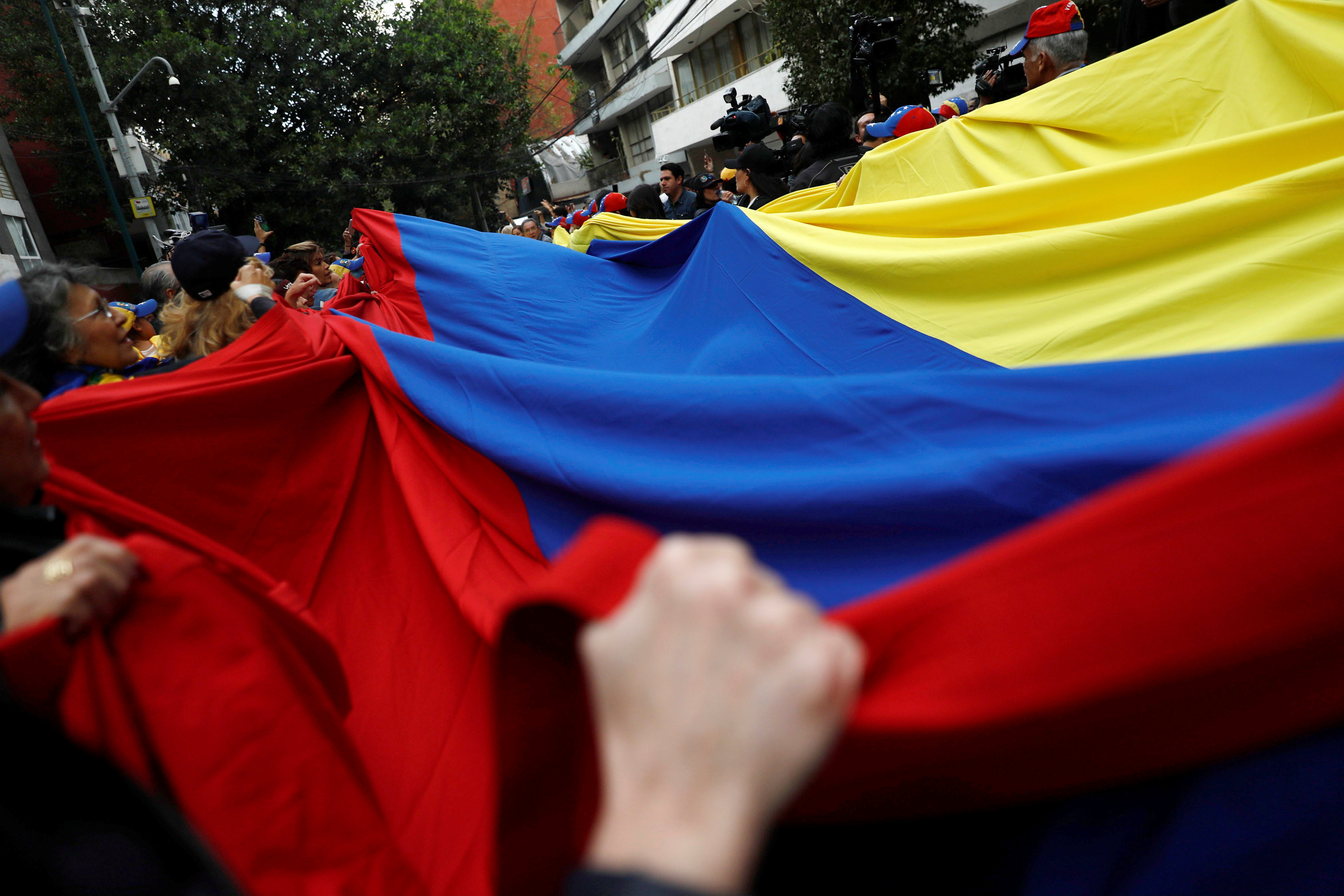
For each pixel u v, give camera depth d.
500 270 3.12
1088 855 0.95
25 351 1.97
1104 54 13.14
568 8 40.47
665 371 2.71
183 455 2.11
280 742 1.08
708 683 0.45
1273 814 0.86
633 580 0.61
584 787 0.65
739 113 6.78
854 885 1.02
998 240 2.28
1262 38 2.64
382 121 24.14
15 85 21.28
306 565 2.25
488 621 1.78
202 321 2.45
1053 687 0.65
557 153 39.38
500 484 2.17
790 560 1.67
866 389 1.75
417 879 1.15
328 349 2.41
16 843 0.70
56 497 1.37
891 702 0.65
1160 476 0.69
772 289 2.58
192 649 1.07
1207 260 2.04
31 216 18.14
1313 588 0.65
